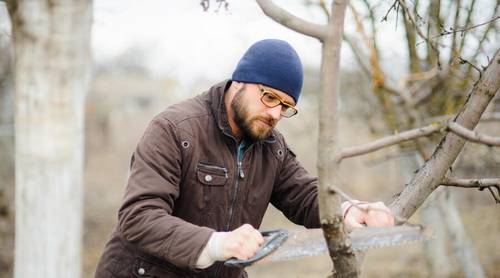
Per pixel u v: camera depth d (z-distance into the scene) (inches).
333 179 58.2
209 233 73.9
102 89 780.0
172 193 82.3
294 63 85.7
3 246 342.6
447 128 60.8
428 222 272.8
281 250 67.7
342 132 341.7
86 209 525.0
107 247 93.4
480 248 307.1
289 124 358.3
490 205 374.6
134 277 89.6
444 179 78.5
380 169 494.3
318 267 350.0
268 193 96.1
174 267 88.3
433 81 173.6
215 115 88.7
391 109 182.7
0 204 381.1
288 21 57.1
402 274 305.1
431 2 123.2
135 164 83.7
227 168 88.7
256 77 84.3
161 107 807.7
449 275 270.5
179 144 85.0
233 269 94.2
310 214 95.7
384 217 76.8
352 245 64.6
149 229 76.5
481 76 76.4
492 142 60.5
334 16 56.1
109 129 756.6
